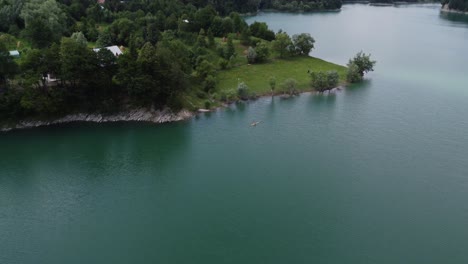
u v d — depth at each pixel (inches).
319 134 4965.6
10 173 4136.3
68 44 4913.9
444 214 3577.8
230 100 5866.1
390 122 5295.3
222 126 5147.6
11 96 4771.2
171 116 5241.1
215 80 6063.0
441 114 5561.0
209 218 3543.3
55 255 3132.4
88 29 7116.1
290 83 6181.1
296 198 3791.8
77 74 4845.0
